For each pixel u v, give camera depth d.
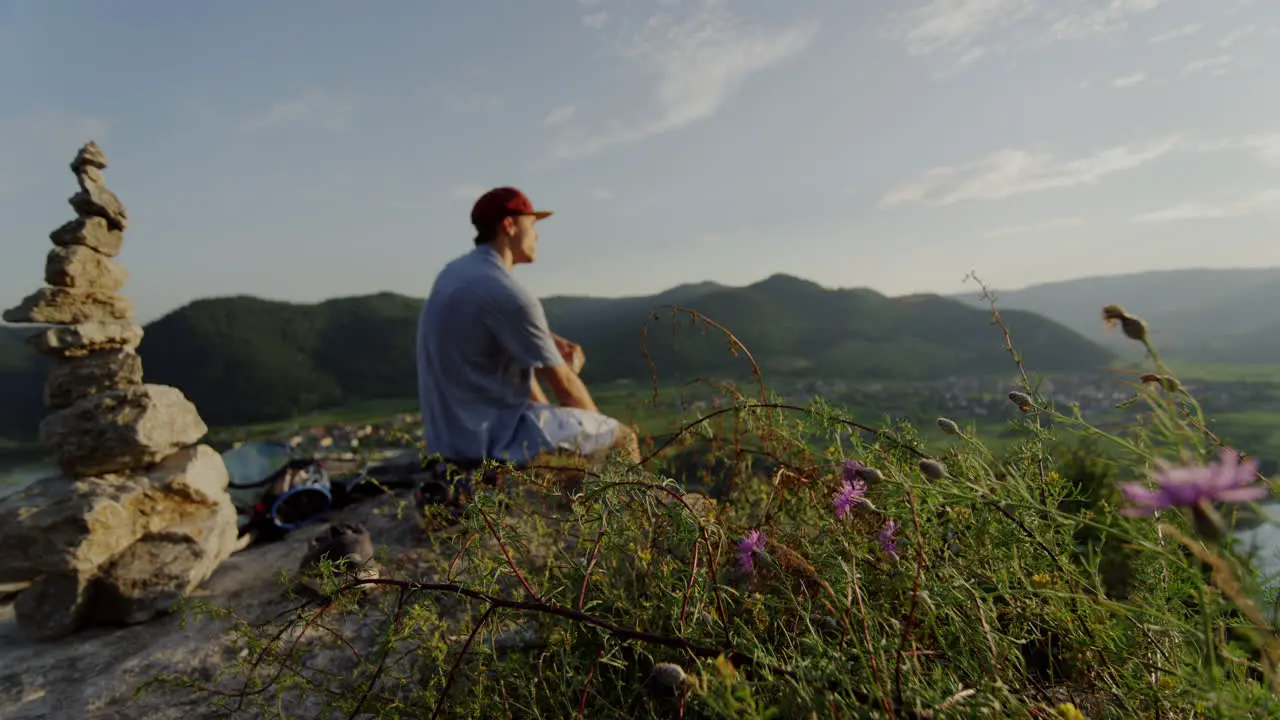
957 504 1.36
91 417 2.66
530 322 3.45
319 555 2.46
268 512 3.63
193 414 3.01
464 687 1.54
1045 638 1.47
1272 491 0.86
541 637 1.70
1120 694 1.25
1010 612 1.39
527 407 3.44
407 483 3.89
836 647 1.20
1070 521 1.23
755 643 1.18
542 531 1.98
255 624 2.34
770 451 2.11
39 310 2.68
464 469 3.13
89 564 2.48
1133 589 1.37
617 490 1.62
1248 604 0.80
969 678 1.18
